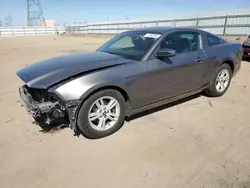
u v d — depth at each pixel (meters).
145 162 2.32
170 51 2.93
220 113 3.52
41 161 2.35
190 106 3.79
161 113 3.51
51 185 2.01
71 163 2.31
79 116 2.56
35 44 18.52
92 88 2.50
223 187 1.97
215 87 4.11
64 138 2.79
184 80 3.47
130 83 2.81
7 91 4.75
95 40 23.19
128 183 2.03
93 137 2.75
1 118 3.37
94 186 2.00
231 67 4.36
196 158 2.38
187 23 23.03
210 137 2.80
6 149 2.56
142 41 3.31
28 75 2.73
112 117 2.85
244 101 4.04
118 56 3.13
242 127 3.05
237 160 2.34
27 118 3.36
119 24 32.06
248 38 8.69
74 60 3.01
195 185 2.00
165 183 2.02
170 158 2.38
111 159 2.38
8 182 2.04
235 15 18.61
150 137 2.80
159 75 3.10
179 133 2.90
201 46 3.75
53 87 2.46
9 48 14.88
